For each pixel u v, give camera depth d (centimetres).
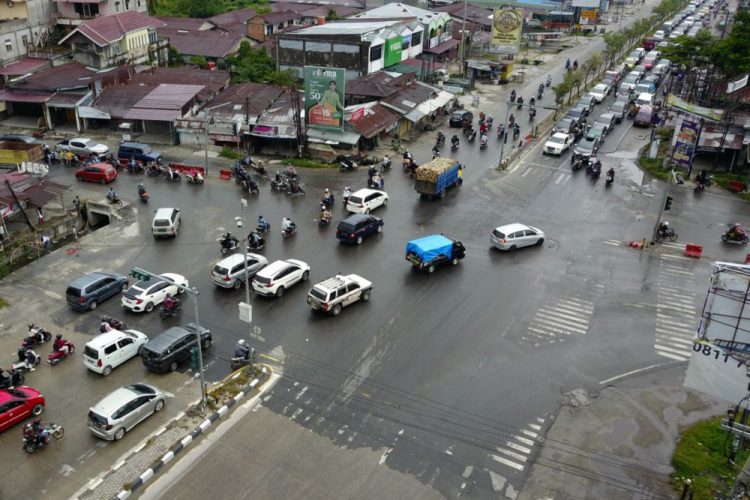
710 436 2891
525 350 3494
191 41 9600
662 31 13200
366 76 7906
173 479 2609
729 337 2562
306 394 3108
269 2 13688
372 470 2669
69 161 6122
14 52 7681
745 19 7631
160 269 4284
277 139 6644
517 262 4491
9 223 4922
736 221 5269
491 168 6356
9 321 3678
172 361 3259
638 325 3766
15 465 2662
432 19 10125
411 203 5472
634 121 7956
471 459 2739
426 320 3744
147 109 6819
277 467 2677
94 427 2783
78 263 4362
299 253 4538
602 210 5422
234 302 3912
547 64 10938
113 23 8150
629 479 2656
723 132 6119
